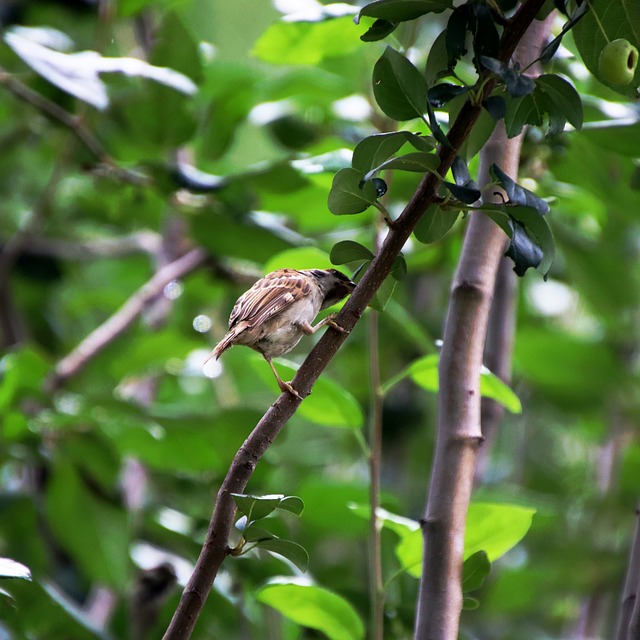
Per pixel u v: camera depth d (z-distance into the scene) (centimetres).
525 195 539
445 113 846
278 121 1295
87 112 1177
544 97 566
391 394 1538
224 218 1141
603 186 1055
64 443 1099
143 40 1456
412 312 1614
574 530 1427
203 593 521
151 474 1334
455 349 631
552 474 1673
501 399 747
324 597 717
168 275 1427
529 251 541
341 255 577
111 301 1644
